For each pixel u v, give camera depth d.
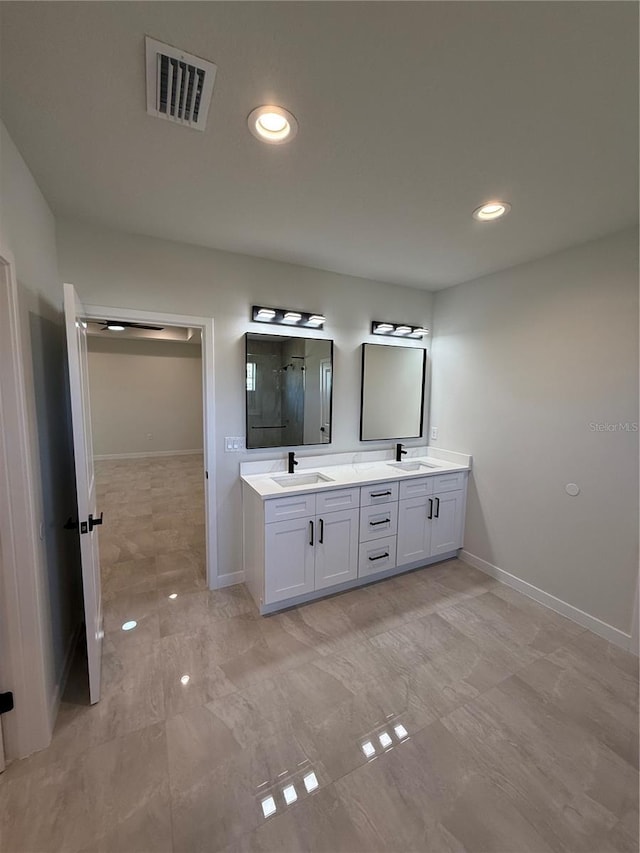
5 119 1.30
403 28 0.98
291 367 2.90
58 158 1.54
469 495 3.19
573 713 1.71
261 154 1.51
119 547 3.48
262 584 2.42
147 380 7.64
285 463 2.95
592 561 2.32
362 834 1.24
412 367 3.47
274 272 2.75
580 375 2.36
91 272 2.20
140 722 1.64
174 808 1.30
